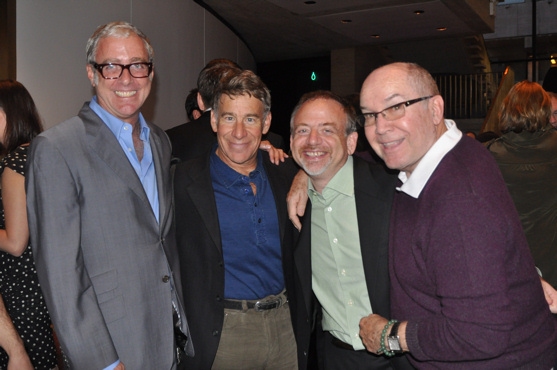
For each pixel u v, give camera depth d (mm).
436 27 9570
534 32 13102
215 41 7402
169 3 6020
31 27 4117
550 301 1681
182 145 2729
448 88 12547
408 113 1553
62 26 4398
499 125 2709
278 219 2189
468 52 12094
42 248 1698
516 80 13367
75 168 1760
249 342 2109
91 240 1780
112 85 1867
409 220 1596
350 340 2023
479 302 1375
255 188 2182
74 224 1726
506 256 1416
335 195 2021
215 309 2066
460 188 1450
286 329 2207
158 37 5809
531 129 2564
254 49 11352
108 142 1844
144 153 2012
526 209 2592
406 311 1652
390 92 1561
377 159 2234
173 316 1988
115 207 1814
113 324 1789
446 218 1438
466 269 1391
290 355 2215
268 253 2164
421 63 12641
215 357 2104
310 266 2109
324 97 2016
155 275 1878
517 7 13203
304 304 2145
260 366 2160
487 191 1437
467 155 1524
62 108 4406
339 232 2020
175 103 6203
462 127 12234
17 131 2146
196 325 2064
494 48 13516
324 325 2156
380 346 1659
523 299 1459
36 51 4160
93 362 1696
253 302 2115
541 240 2574
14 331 1901
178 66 6262
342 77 11453
